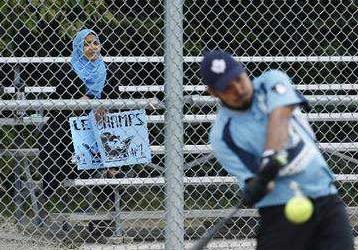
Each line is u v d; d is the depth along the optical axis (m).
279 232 15.93
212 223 27.80
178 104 21.61
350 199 29.69
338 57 27.73
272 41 30.56
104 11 29.36
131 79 29.06
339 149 27.53
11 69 29.05
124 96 29.73
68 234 27.25
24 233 27.33
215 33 29.12
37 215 27.22
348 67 31.45
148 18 29.34
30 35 28.77
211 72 15.56
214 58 15.62
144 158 25.30
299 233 15.89
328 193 15.95
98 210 27.92
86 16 28.97
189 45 29.81
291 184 15.77
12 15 28.31
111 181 26.16
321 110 29.47
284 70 30.92
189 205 28.98
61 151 27.16
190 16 29.94
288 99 15.34
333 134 29.98
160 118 26.41
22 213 27.78
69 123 25.66
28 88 27.77
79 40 26.39
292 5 28.91
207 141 29.19
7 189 28.95
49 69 28.19
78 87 27.00
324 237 15.98
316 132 29.89
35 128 27.58
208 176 28.83
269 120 15.34
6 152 27.39
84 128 25.02
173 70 21.61
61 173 27.17
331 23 30.25
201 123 28.72
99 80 26.55
